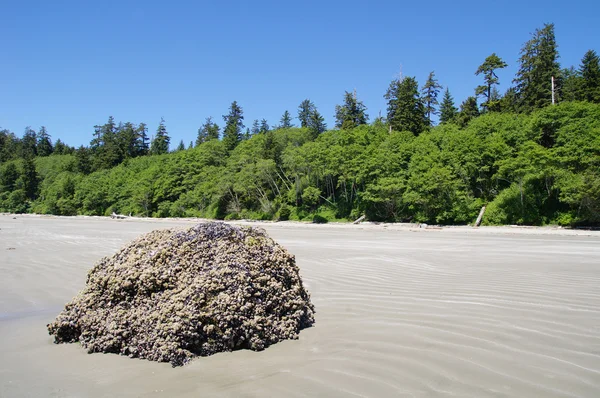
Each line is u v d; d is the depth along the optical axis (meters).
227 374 3.19
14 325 4.79
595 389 2.85
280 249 4.86
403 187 33.97
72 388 3.00
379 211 37.00
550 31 50.38
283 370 3.25
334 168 39.91
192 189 58.34
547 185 28.48
